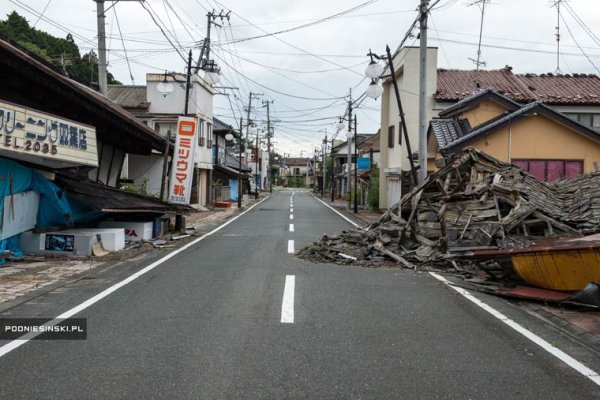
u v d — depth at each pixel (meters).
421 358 4.91
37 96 11.60
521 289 7.91
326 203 43.97
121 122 14.30
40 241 11.41
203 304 7.08
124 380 4.29
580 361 4.88
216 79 21.11
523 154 17.62
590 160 17.67
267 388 4.13
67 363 4.70
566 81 24.97
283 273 9.69
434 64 23.70
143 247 13.02
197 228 19.98
